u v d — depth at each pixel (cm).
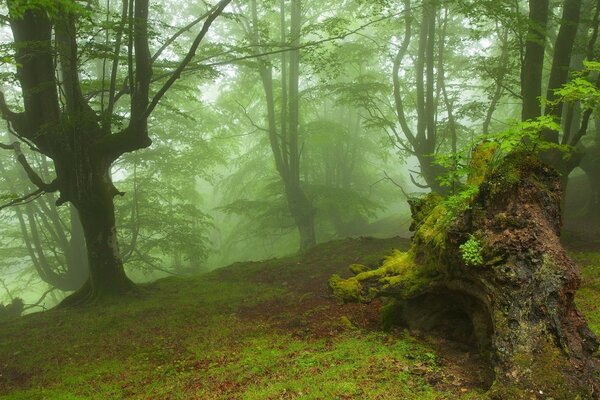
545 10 1280
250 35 1969
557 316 427
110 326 989
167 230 2236
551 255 451
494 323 457
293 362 587
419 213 779
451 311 616
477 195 534
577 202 2108
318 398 446
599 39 1706
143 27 1085
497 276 461
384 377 487
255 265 1625
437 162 589
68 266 2150
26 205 2050
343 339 666
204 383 562
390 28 2092
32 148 1203
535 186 497
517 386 400
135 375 648
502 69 1482
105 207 1234
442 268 577
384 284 720
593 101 604
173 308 1102
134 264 2225
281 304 1061
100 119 1120
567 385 391
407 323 677
